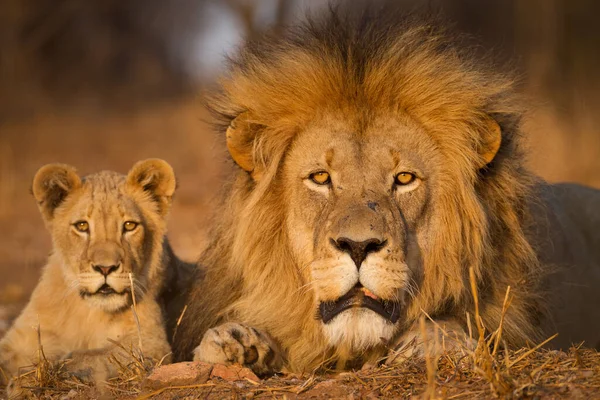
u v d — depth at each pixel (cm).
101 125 4241
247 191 926
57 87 5203
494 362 781
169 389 811
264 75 926
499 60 1148
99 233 963
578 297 1109
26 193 2734
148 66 5681
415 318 874
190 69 5819
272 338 900
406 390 759
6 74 4606
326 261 809
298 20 1028
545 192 1103
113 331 975
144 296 996
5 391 882
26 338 975
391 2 1085
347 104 889
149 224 1012
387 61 890
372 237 793
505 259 935
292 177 886
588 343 1121
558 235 1098
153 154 3503
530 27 4000
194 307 993
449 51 934
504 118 933
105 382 851
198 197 2616
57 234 992
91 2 5572
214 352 843
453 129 890
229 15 4222
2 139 3688
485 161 909
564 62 4016
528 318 958
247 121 906
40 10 5009
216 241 973
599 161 2561
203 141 3472
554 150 2491
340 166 856
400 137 873
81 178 1035
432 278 876
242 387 798
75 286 964
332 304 814
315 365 897
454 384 752
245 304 916
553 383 739
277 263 896
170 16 5950
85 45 5538
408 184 863
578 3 4212
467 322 856
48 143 3731
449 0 4816
